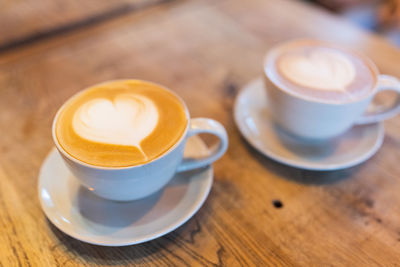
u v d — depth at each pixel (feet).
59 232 1.07
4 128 1.32
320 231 1.08
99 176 0.97
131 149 1.00
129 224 1.07
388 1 3.08
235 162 1.24
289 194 1.16
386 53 1.62
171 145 1.02
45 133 1.31
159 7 1.93
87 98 1.14
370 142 1.26
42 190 1.10
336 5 3.02
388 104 1.36
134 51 1.65
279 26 1.80
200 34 1.75
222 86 1.50
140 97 1.15
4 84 1.48
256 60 1.62
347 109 1.14
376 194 1.16
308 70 1.27
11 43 1.63
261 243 1.05
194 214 1.11
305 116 1.18
